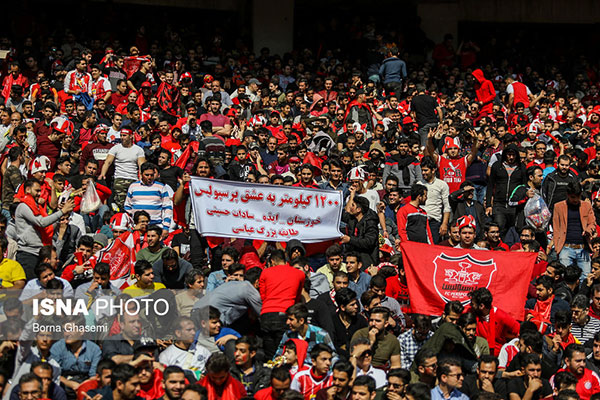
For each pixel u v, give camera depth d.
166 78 43.31
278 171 34.91
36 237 26.55
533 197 32.03
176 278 25.03
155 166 29.45
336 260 26.41
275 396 20.06
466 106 48.97
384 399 21.25
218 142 34.69
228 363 20.19
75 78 42.72
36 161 31.67
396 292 26.91
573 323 25.98
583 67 60.66
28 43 48.94
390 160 34.75
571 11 66.25
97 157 34.78
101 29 55.12
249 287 23.44
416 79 51.09
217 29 55.81
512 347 23.22
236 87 48.53
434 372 21.59
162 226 29.31
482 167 35.03
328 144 39.16
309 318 23.56
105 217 30.33
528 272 26.12
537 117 45.53
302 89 46.41
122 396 19.84
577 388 22.44
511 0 65.38
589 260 31.42
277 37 59.66
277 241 27.94
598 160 39.97
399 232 29.62
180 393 19.58
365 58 54.56
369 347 21.77
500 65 60.69
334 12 64.62
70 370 21.22
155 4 59.88
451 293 25.97
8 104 41.78
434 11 63.97
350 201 30.28
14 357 20.72
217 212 27.59
